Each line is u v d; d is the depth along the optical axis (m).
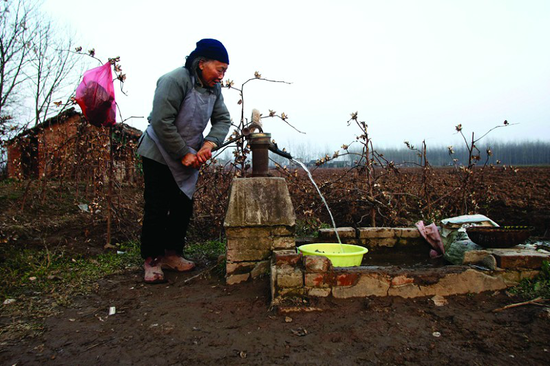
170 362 2.01
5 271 3.45
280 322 2.43
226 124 3.70
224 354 2.07
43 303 2.85
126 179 8.30
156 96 3.17
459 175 7.29
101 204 6.35
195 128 3.40
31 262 3.73
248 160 5.02
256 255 3.18
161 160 3.35
